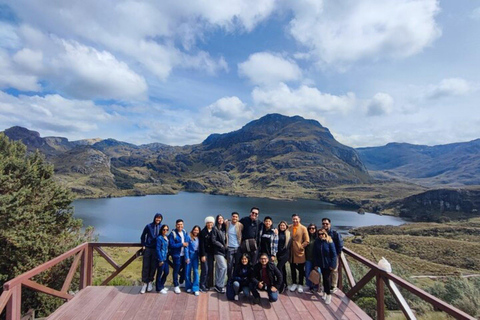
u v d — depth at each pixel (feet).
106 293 21.27
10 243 42.88
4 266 43.52
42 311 44.55
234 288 20.22
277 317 17.84
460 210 465.88
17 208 43.78
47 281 45.24
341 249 22.17
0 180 45.73
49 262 17.70
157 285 21.80
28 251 44.62
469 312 32.45
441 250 189.37
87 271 23.13
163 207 495.00
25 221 45.57
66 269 46.24
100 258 101.81
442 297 39.24
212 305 19.51
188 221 360.07
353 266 50.47
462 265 163.94
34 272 16.10
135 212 424.46
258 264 20.30
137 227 306.55
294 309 19.02
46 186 53.72
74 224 54.80
